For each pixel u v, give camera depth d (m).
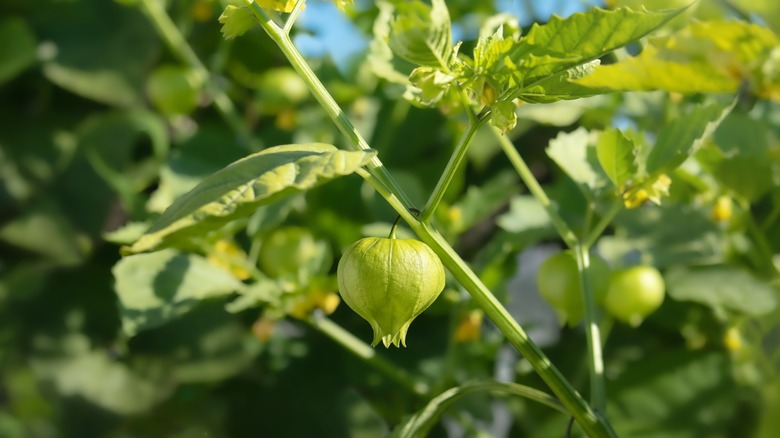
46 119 0.70
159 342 0.65
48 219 0.68
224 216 0.32
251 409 0.64
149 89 0.69
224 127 0.73
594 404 0.42
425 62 0.36
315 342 0.64
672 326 0.59
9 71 0.68
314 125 0.69
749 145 0.55
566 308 0.49
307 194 0.63
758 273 0.57
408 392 0.62
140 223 0.57
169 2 0.71
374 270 0.37
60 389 0.65
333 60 0.70
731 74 0.36
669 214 0.56
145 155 0.69
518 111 0.56
